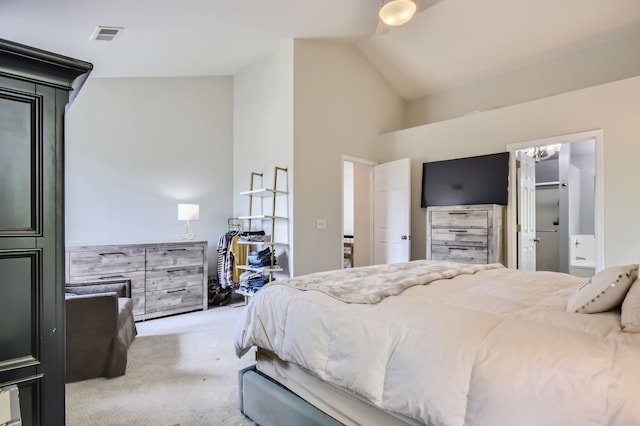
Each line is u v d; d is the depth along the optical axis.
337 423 1.51
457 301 1.55
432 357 1.18
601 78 4.27
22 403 0.99
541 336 1.12
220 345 3.12
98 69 4.14
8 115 0.97
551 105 3.94
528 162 4.68
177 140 4.87
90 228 4.23
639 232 3.37
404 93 5.84
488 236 4.08
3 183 0.96
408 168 4.93
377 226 5.34
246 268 4.32
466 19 4.20
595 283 1.39
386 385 1.28
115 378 2.45
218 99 5.20
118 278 3.79
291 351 1.64
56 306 1.04
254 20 3.62
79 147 4.18
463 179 4.57
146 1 2.91
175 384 2.36
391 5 2.98
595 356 0.98
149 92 4.68
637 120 3.40
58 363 1.05
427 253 4.59
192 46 3.99
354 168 5.79
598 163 3.60
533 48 4.46
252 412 1.90
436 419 1.11
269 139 4.64
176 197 4.84
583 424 0.90
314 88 4.50
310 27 4.04
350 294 1.67
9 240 0.97
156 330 3.55
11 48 0.95
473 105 5.32
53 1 2.70
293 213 4.26
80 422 1.91
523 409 0.97
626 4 3.68
